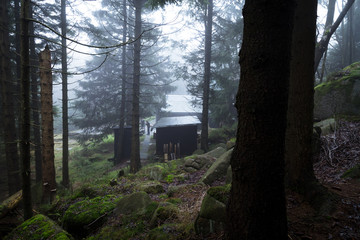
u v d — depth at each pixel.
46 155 7.04
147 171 8.30
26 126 3.64
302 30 3.33
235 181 1.95
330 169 4.79
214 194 3.16
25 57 3.41
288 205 3.21
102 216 4.38
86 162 17.06
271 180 1.78
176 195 5.16
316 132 5.62
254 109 1.77
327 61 17.53
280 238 1.85
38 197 8.53
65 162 10.81
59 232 3.71
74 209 4.77
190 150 15.66
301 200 3.26
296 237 2.53
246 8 1.83
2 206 5.45
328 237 2.46
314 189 3.22
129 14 17.47
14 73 11.66
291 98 3.48
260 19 1.72
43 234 3.67
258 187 1.79
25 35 3.33
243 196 1.86
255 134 1.78
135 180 7.36
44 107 6.96
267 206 1.79
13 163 8.49
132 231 3.73
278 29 1.70
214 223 2.95
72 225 4.34
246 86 1.83
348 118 7.43
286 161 3.58
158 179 7.41
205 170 7.90
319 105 8.76
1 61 8.03
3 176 11.86
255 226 1.80
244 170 1.84
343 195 3.28
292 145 3.47
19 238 3.68
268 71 1.72
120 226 4.00
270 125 1.75
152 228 3.68
